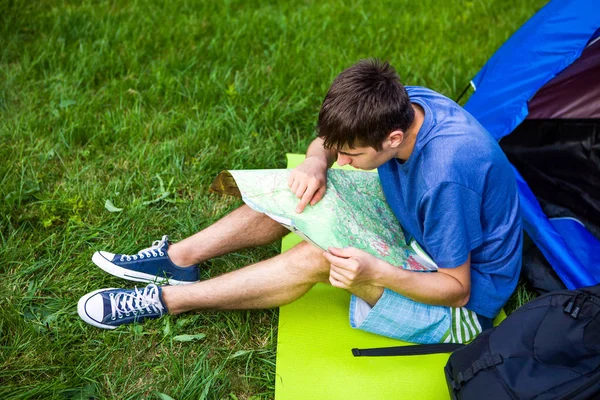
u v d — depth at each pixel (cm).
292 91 319
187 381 187
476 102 267
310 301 212
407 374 188
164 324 200
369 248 182
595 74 252
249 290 190
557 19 239
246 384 191
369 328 189
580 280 209
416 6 407
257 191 183
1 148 271
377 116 156
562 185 256
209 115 298
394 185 183
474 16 397
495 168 169
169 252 210
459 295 178
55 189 256
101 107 304
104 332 198
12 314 199
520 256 191
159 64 332
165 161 271
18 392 180
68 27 350
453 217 164
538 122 268
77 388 183
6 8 361
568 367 155
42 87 312
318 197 184
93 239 236
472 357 167
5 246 223
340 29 375
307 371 188
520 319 167
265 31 364
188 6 388
